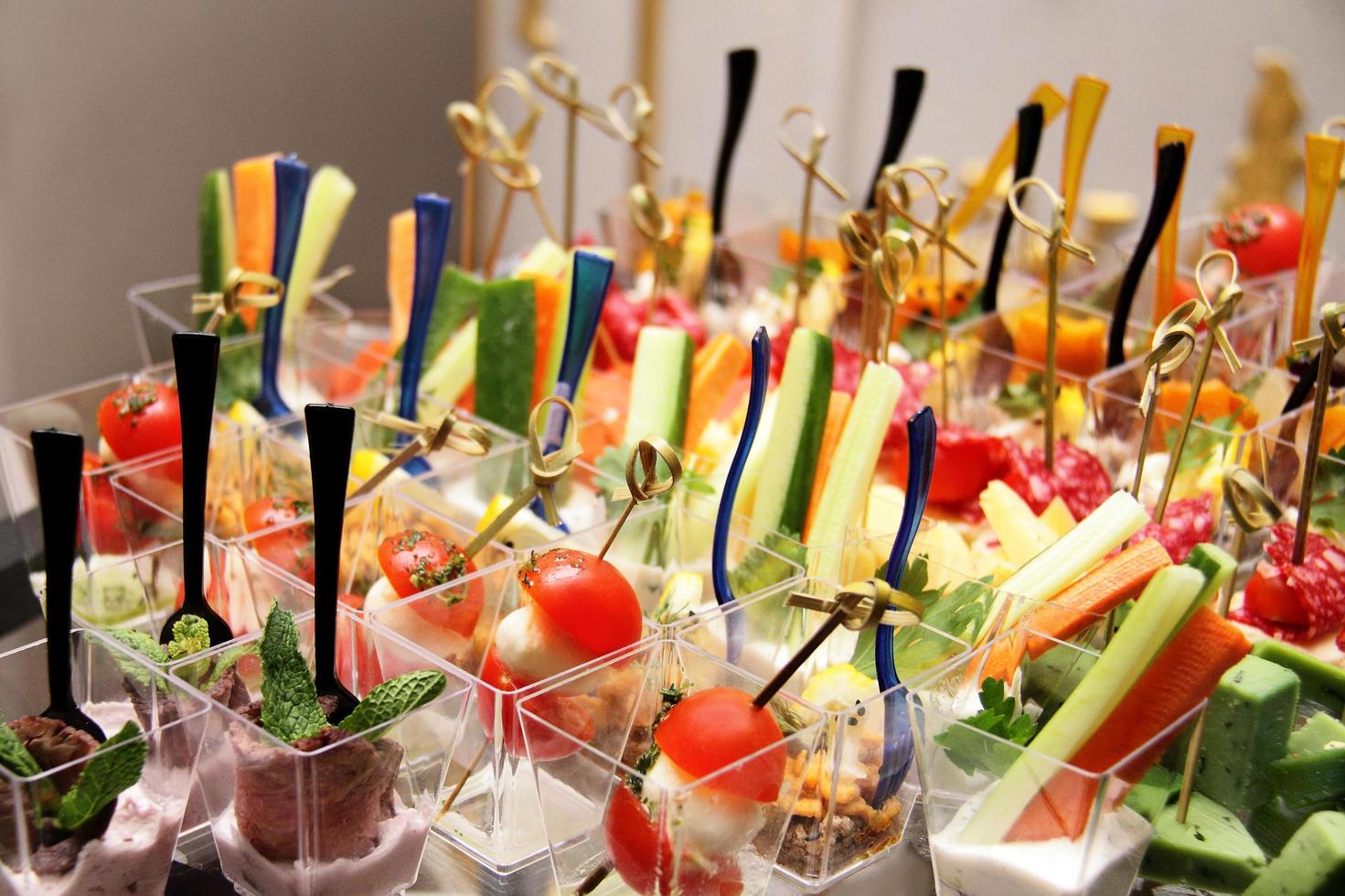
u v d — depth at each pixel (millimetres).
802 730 788
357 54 2336
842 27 3283
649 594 1058
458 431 1000
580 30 3295
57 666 811
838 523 1021
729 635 905
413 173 2518
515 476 1188
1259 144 2656
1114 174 2982
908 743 845
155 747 770
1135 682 788
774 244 1865
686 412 1216
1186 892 864
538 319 1312
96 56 2025
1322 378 971
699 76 3400
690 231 1707
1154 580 775
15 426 1192
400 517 1036
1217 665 792
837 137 3383
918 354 1438
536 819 855
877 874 856
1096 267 1670
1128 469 1208
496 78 1540
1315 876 810
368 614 891
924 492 803
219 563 986
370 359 1401
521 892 831
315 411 791
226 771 791
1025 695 891
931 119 3262
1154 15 2820
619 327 1554
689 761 747
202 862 851
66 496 785
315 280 1521
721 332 1676
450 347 1408
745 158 3467
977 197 1625
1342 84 2586
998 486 1107
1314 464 997
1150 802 807
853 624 748
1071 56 2984
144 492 1100
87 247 2117
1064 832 764
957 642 897
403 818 806
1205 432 1155
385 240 2516
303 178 1299
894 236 1038
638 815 744
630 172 3430
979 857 785
